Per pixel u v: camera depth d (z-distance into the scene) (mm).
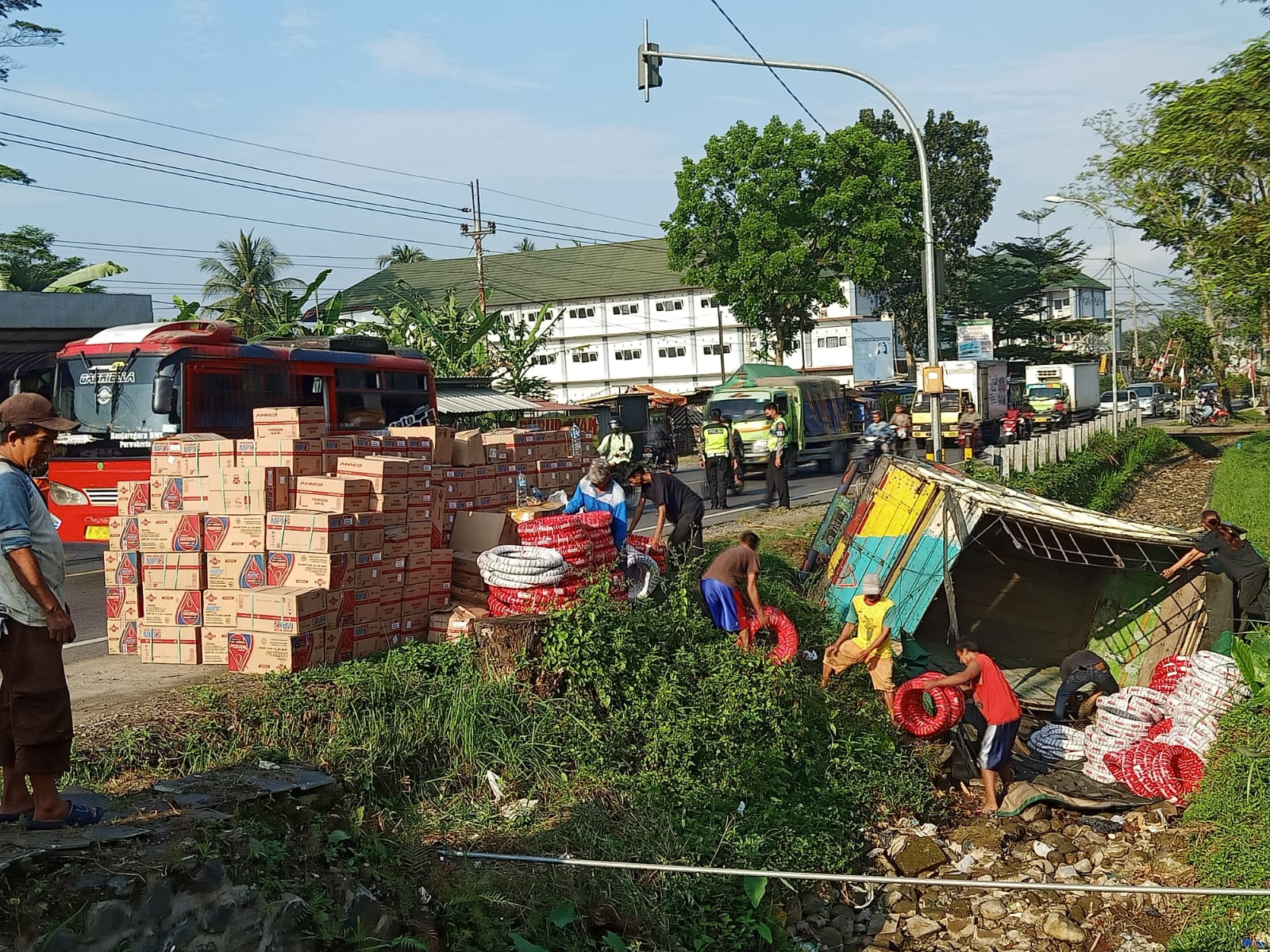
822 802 9742
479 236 52188
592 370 73062
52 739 4715
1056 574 15680
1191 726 10336
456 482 11297
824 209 47875
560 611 9703
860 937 8219
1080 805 10070
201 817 5266
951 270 68812
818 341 69062
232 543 9273
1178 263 25281
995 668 10453
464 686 8758
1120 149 24484
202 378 16297
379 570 9562
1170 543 13023
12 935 4121
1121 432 39781
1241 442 42438
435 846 7176
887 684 11859
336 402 19625
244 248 50562
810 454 32031
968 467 23484
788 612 13039
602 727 9102
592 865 6680
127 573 9656
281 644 8695
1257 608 12898
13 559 4551
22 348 24094
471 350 39594
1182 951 7641
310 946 5184
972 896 8734
